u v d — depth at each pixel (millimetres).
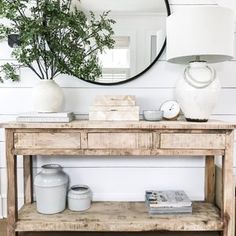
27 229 1414
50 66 1667
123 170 1843
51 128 1353
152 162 1839
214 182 1745
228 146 1371
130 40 1775
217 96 1449
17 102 1796
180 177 1833
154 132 1371
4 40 1756
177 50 1432
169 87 1808
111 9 1763
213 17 1360
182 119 1687
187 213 1533
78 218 1471
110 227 1421
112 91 1807
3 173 1829
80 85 1798
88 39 1732
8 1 1396
